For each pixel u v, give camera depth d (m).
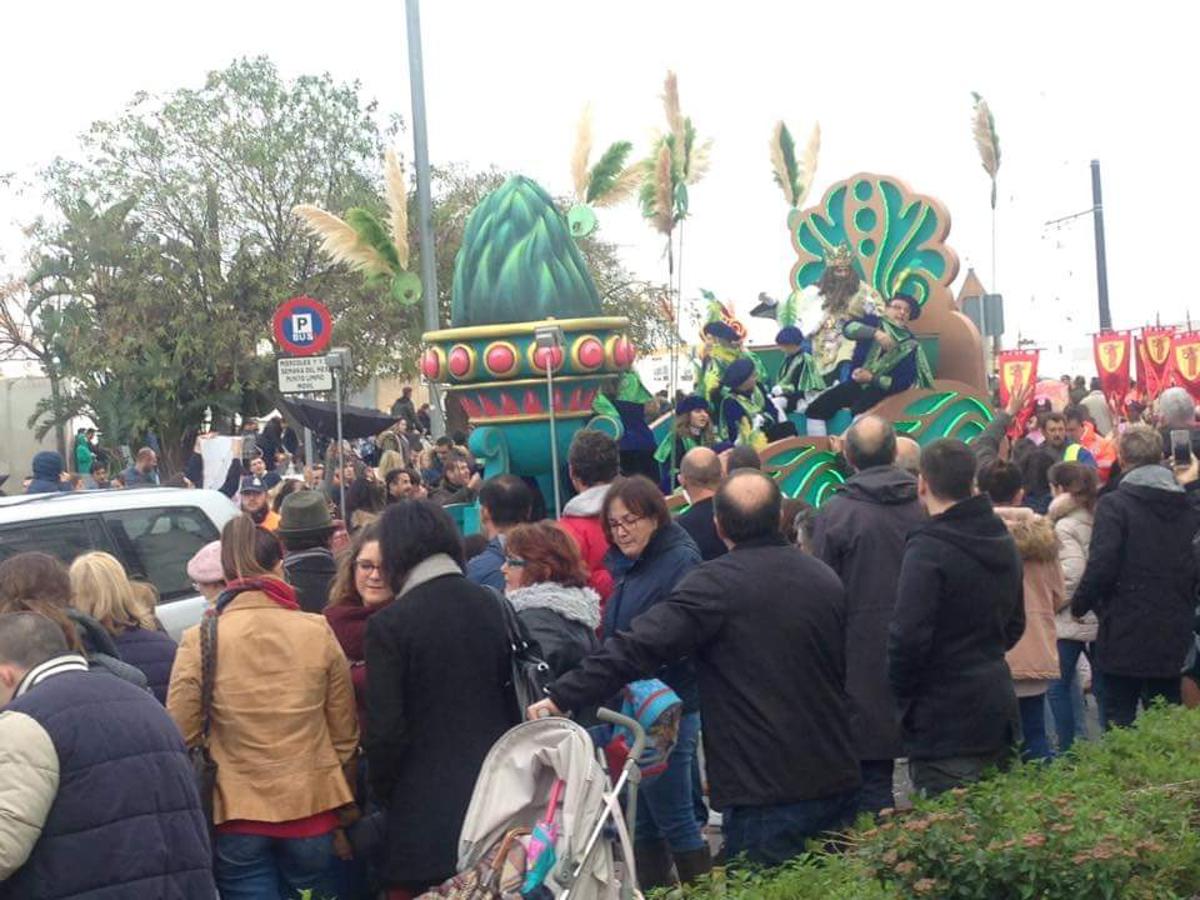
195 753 6.02
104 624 6.49
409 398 29.94
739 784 5.96
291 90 40.00
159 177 39.75
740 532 6.14
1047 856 5.45
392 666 5.80
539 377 13.11
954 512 6.68
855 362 15.81
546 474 13.74
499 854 4.71
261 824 5.96
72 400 39.47
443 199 41.50
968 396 16.19
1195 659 9.42
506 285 13.20
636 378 14.04
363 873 6.31
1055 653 8.44
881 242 17.78
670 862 7.35
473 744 5.84
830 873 5.71
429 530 5.95
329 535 7.81
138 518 10.14
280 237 39.84
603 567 8.01
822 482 14.31
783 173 18.20
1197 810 6.38
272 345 41.19
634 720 5.39
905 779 9.92
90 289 39.16
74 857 4.57
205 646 6.00
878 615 7.50
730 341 15.30
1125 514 8.84
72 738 4.63
